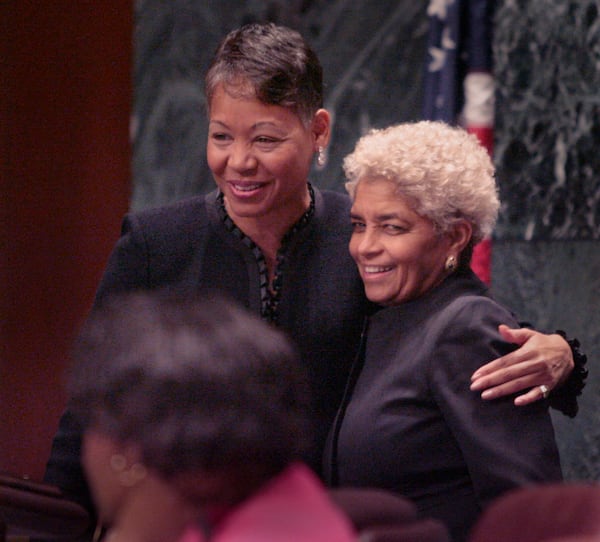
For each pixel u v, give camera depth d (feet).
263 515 10.59
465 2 32.96
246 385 10.67
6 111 35.29
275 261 20.86
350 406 18.97
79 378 11.06
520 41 33.50
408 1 33.99
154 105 35.01
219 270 20.79
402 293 19.11
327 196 21.52
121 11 35.29
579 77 33.45
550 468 17.51
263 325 11.23
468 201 18.79
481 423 17.44
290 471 10.96
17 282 35.63
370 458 18.20
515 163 33.83
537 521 12.59
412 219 18.76
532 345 18.15
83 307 35.58
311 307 20.66
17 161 35.45
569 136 33.55
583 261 33.53
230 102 19.38
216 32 34.73
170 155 35.04
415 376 18.22
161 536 10.81
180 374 10.61
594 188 33.45
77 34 35.22
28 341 35.68
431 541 12.21
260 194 19.75
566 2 33.35
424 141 18.80
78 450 19.69
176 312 11.18
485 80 32.86
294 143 19.63
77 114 35.40
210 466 10.57
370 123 34.35
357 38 34.27
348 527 11.47
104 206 35.55
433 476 18.04
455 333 18.07
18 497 17.35
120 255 20.99
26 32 35.19
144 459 10.61
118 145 35.53
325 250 20.97
